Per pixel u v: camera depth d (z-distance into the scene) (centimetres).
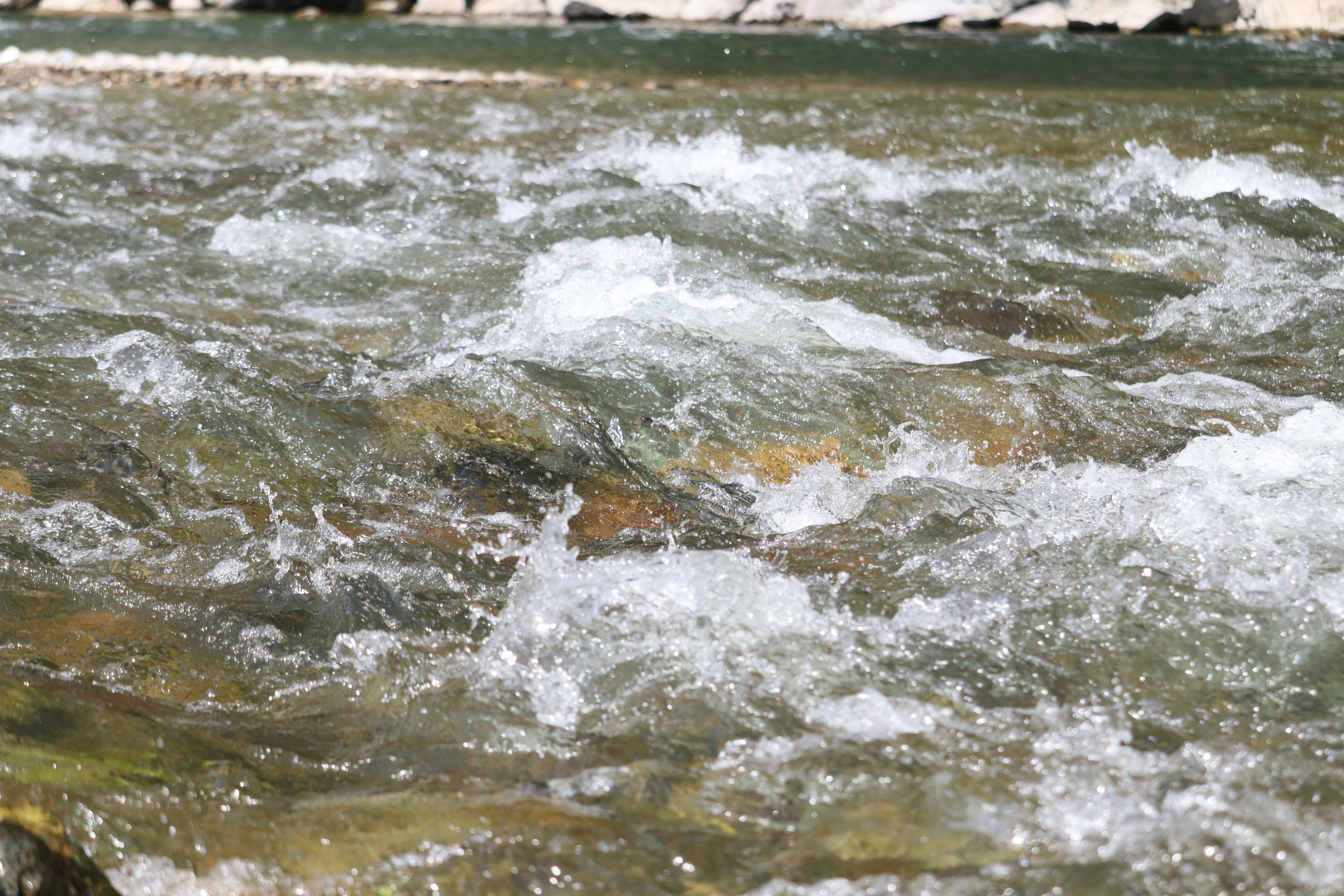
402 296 546
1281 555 305
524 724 257
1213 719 252
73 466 383
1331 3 1549
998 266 593
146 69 1157
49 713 254
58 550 337
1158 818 222
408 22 1753
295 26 1678
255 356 468
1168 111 967
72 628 300
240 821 223
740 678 267
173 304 538
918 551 319
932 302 540
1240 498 333
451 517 360
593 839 217
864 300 540
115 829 216
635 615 287
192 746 250
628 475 384
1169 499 336
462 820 222
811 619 286
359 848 214
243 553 339
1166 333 516
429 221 655
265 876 208
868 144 853
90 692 270
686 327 486
